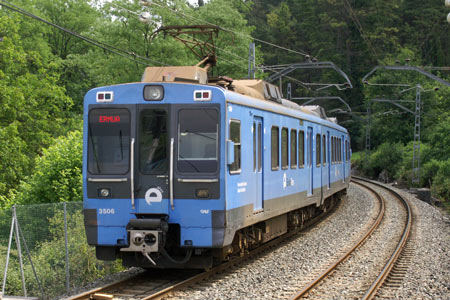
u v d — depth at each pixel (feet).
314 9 247.91
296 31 252.83
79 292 33.40
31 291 35.86
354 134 237.45
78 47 168.14
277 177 43.09
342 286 32.55
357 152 232.53
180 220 32.07
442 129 138.92
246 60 119.24
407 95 177.78
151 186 32.27
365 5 237.66
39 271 36.11
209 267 34.32
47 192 55.06
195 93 32.30
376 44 231.09
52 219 37.88
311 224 63.82
